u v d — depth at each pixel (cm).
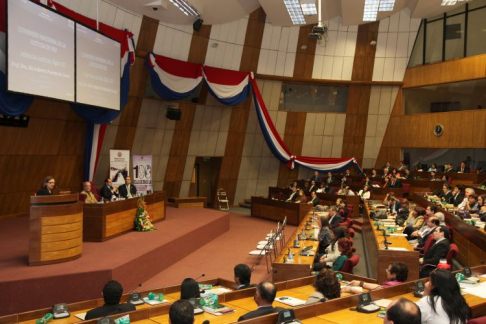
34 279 720
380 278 796
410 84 2233
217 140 2156
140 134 1858
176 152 2020
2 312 695
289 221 1755
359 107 2308
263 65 2183
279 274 785
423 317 404
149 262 955
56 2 1318
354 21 2117
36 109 1352
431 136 2152
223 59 2067
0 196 1301
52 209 813
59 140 1455
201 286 617
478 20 2006
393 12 2108
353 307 482
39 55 1066
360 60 2247
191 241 1230
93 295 771
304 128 2314
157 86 1758
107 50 1341
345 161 2316
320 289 501
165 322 455
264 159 2305
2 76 1007
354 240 1470
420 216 1138
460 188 1448
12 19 984
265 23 2123
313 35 1563
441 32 2134
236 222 1808
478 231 887
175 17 1773
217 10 1850
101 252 929
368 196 1884
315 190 2084
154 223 1358
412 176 2039
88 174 1534
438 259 784
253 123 2242
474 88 2023
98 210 1044
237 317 475
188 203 1889
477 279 567
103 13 1538
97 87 1295
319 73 2250
